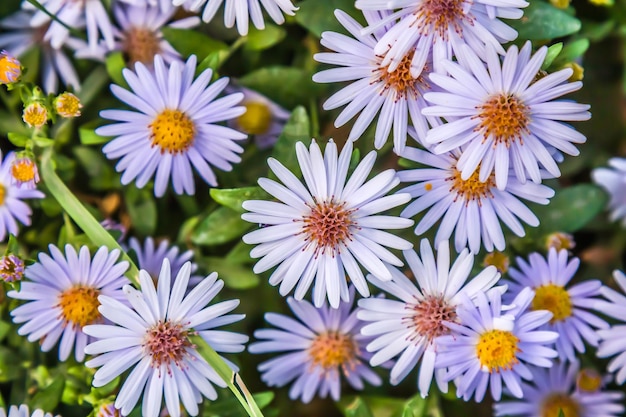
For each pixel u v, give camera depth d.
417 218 0.38
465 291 0.37
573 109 0.36
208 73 0.37
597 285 0.38
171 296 0.36
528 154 0.36
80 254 0.37
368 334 0.37
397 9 0.37
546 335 0.37
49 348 0.38
